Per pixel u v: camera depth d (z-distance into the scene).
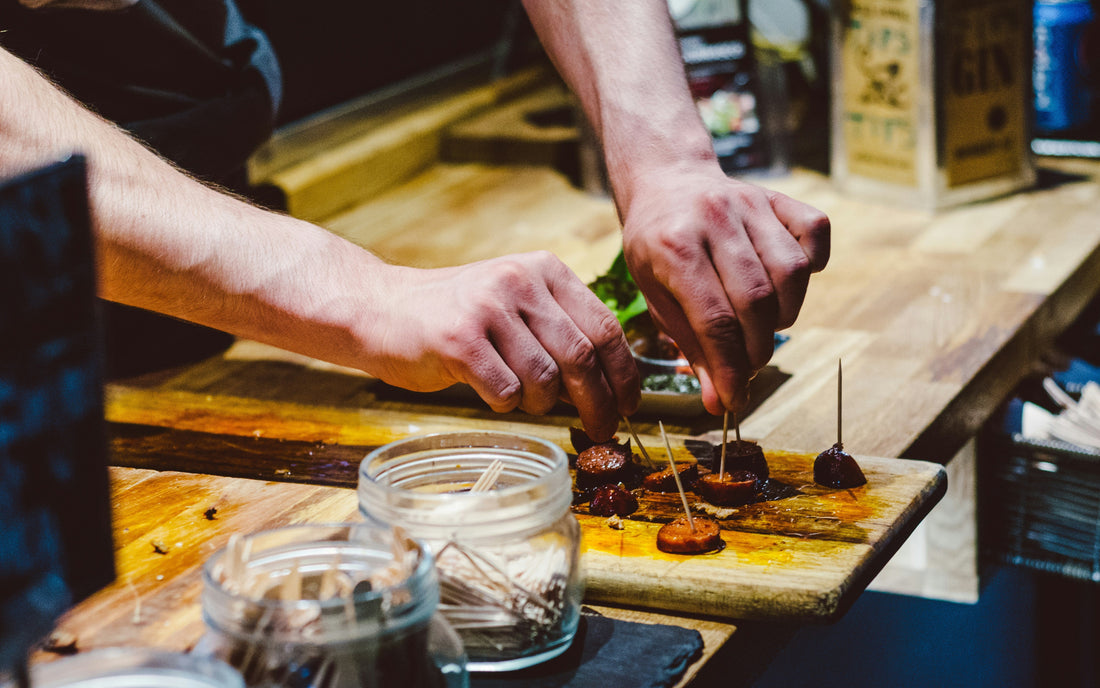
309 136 2.34
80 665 0.53
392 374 0.99
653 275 1.02
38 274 0.52
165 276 0.96
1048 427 1.66
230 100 1.47
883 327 1.53
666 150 1.13
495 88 2.89
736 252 0.97
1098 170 2.28
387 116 2.60
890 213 2.08
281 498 0.98
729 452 1.01
